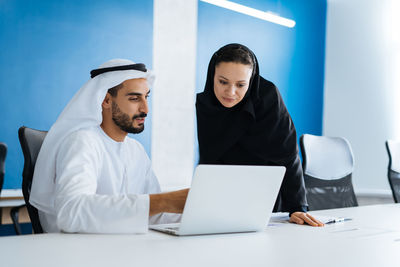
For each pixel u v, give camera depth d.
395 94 5.28
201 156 2.30
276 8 5.43
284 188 2.15
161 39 4.54
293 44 5.58
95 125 1.66
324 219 1.83
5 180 3.65
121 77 1.65
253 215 1.44
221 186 1.32
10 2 3.68
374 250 1.24
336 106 5.72
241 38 5.17
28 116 3.78
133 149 1.90
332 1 5.78
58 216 1.34
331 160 3.06
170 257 1.05
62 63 3.95
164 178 4.60
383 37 5.35
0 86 3.64
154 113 4.51
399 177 3.64
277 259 1.08
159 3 4.51
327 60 5.81
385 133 5.34
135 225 1.35
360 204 5.27
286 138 2.15
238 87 1.91
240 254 1.12
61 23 3.93
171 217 1.80
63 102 3.96
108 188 1.67
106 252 1.09
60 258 1.01
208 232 1.38
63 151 1.52
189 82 4.77
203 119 2.22
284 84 5.51
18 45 3.72
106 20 4.18
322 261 1.08
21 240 1.22
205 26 4.91
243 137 2.18
